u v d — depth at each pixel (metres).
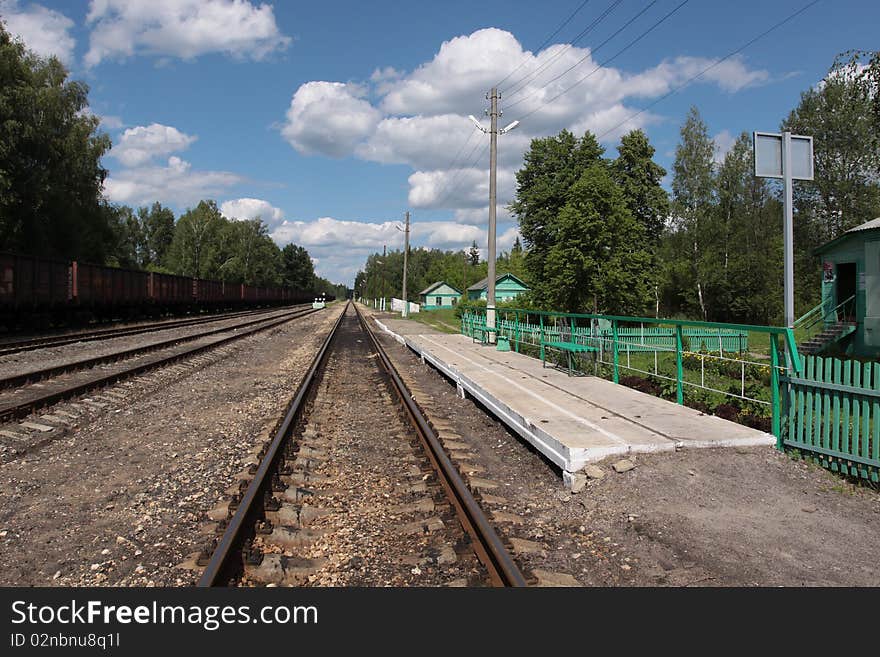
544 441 6.88
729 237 44.03
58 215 40.72
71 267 24.91
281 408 9.84
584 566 4.36
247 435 8.08
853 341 21.42
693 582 4.08
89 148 44.12
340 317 49.03
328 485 6.21
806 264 40.75
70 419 8.83
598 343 13.41
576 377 11.23
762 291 41.56
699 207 44.22
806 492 5.66
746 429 7.13
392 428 8.68
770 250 42.25
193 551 4.57
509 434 8.43
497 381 10.74
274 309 76.19
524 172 39.97
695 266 43.66
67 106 42.53
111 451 7.38
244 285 61.56
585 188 22.77
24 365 14.05
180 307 41.03
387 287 104.44
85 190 44.78
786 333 6.73
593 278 22.59
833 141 38.47
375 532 4.96
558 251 23.14
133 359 15.72
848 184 37.56
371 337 26.45
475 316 22.14
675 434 6.81
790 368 6.67
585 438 6.59
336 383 13.34
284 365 16.45
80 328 25.80
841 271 22.72
